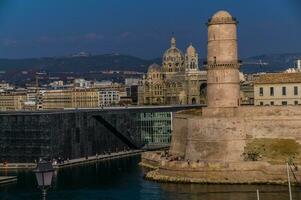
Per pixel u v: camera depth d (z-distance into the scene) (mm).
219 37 190750
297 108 184875
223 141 185625
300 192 153625
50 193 165375
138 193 159375
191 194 154125
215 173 171125
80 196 159500
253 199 144750
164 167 181000
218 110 191375
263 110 188750
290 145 180625
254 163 170250
